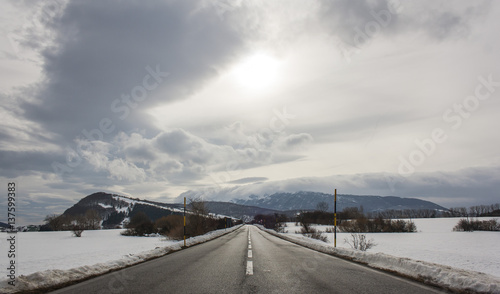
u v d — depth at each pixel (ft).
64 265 42.42
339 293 21.12
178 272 30.50
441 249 85.81
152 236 202.08
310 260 41.68
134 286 23.40
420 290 22.26
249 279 26.48
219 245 72.33
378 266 34.94
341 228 222.89
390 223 209.46
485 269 44.27
